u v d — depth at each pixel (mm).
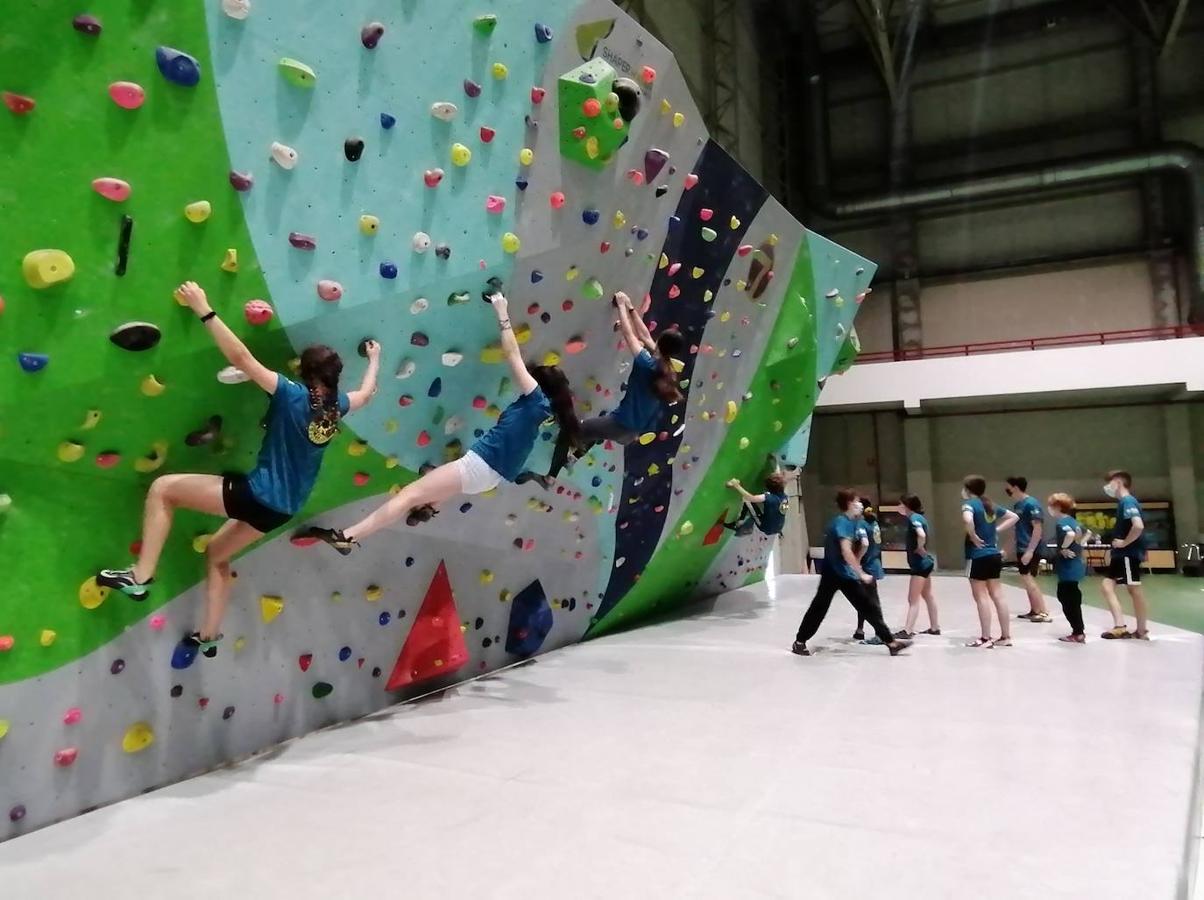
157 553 2947
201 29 2641
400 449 3953
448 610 4605
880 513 15422
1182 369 12023
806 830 2783
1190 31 13781
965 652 5809
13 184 2361
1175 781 3209
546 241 4016
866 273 7312
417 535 4281
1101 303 14219
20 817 2805
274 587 3645
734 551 8359
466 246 3652
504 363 4184
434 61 3355
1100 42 14250
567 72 3881
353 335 3391
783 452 7777
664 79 4379
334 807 3029
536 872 2498
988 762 3453
